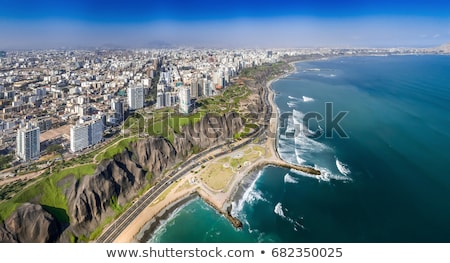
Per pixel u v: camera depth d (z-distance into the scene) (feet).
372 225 273.33
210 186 354.74
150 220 299.58
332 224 279.90
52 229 266.98
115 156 359.25
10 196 275.39
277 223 287.07
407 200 302.66
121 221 299.58
